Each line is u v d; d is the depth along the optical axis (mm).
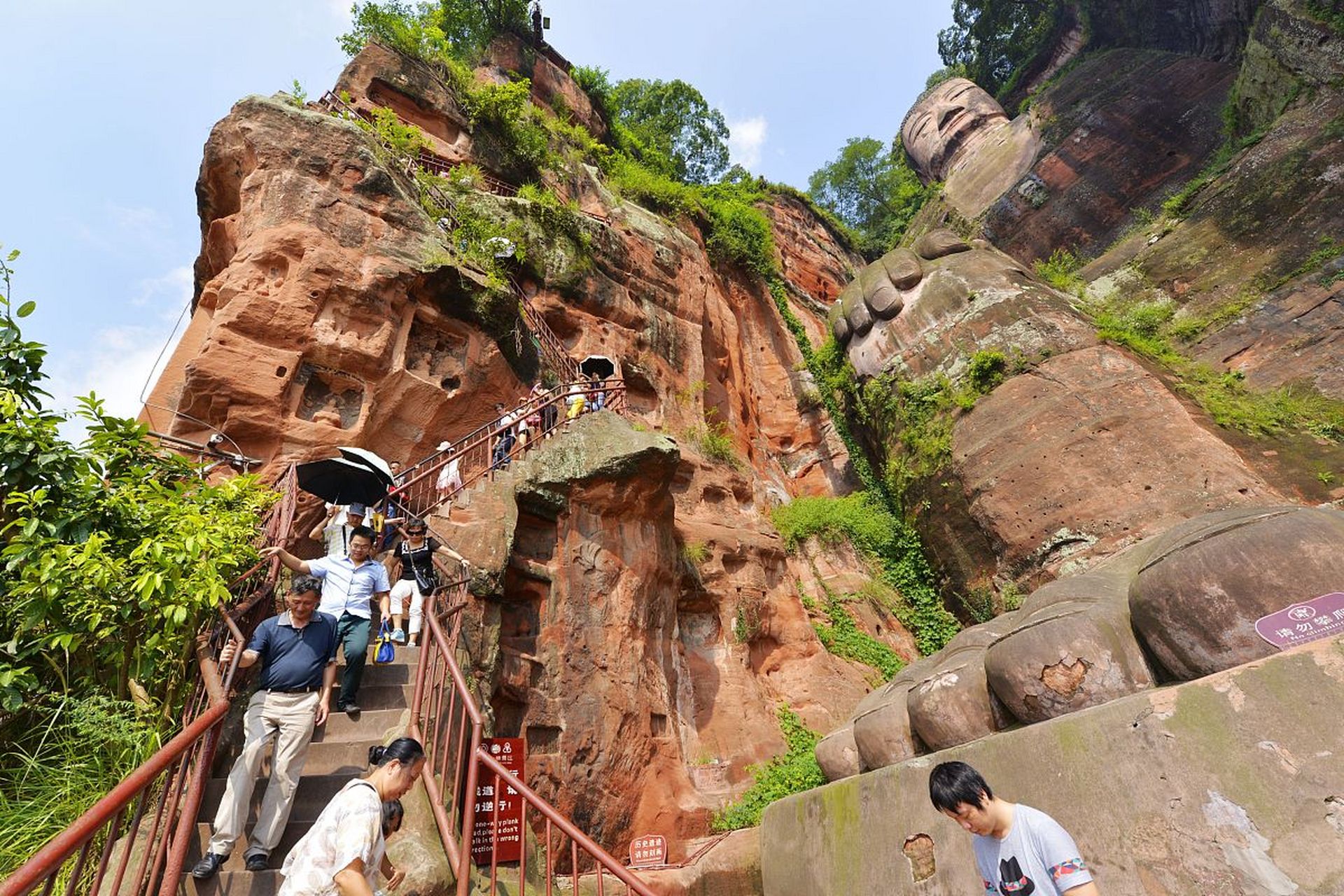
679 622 12797
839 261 38219
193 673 5484
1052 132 32312
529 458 10125
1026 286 19469
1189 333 18391
